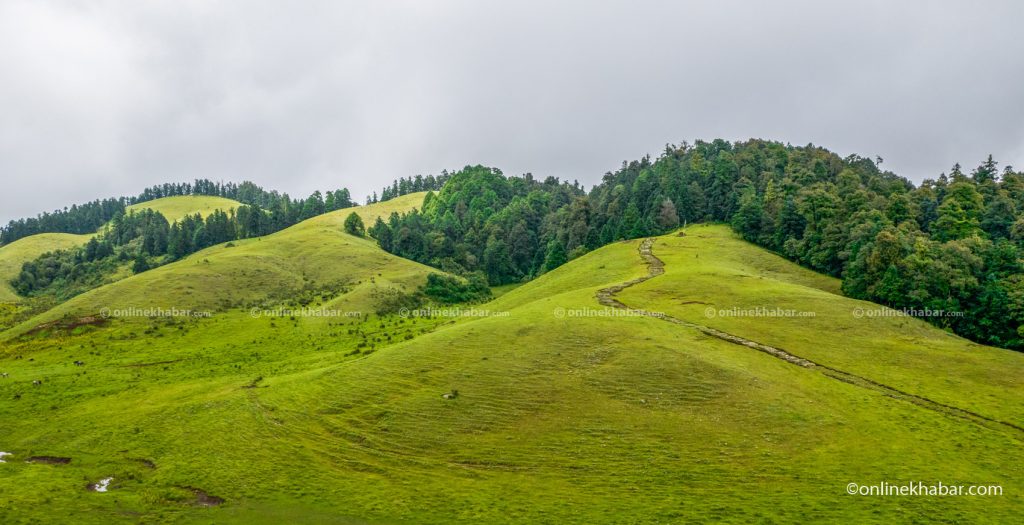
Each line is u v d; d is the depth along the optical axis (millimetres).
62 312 90062
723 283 70438
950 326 67438
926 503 26672
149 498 30578
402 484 31156
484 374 42969
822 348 49594
